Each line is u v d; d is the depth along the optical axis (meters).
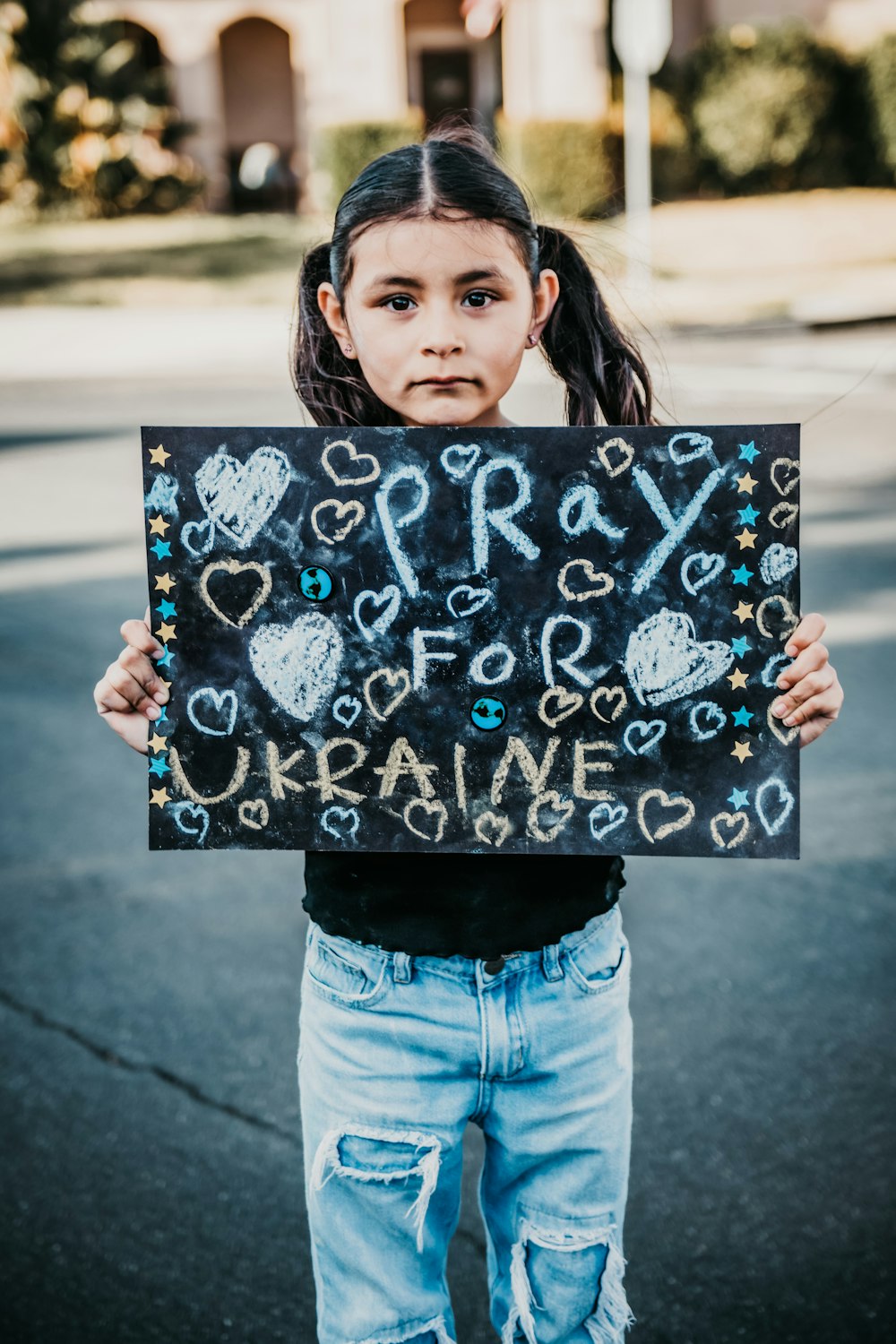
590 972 1.90
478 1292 2.69
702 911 4.11
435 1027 1.85
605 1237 1.95
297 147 27.08
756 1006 3.59
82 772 5.18
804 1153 3.04
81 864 4.50
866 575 7.01
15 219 23.78
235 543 1.89
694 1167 3.01
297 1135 3.15
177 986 3.76
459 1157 1.97
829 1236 2.80
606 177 21.11
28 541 8.11
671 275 18.36
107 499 8.99
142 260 20.64
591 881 1.93
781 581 1.86
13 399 12.71
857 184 22.86
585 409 2.17
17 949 3.96
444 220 1.79
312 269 2.08
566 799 1.90
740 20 24.05
